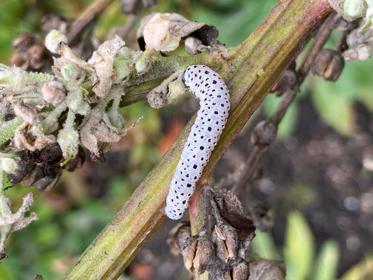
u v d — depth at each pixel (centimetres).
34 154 8
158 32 8
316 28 9
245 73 8
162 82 8
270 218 11
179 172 8
